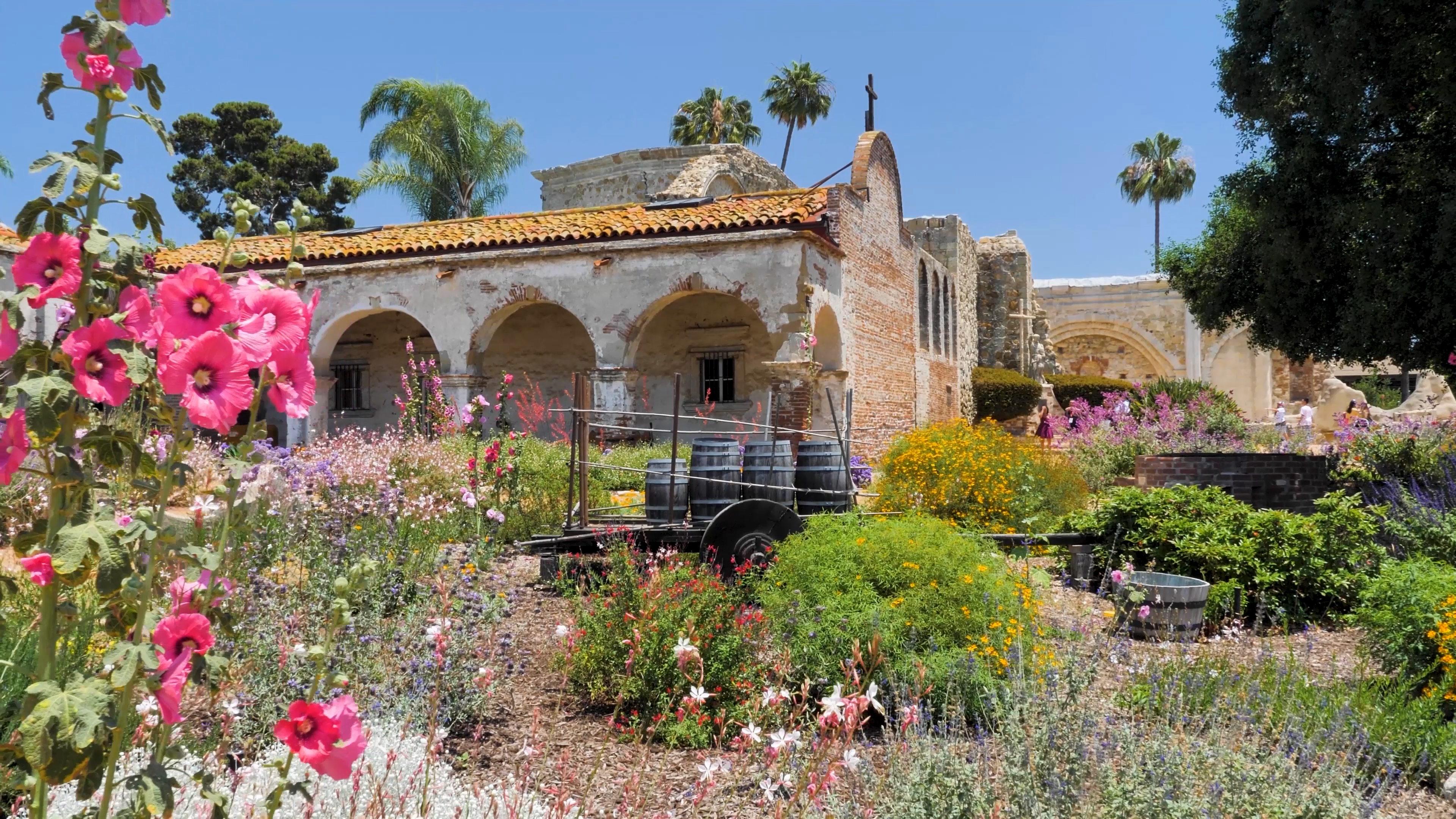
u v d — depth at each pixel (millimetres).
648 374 17484
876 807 3193
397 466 9711
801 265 13523
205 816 2760
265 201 36969
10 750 1232
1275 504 9961
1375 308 11586
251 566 5082
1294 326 13344
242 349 1397
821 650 4555
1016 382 27016
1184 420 17344
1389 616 5277
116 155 1401
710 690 4332
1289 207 12633
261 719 3752
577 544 6992
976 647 4574
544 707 4621
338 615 1693
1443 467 10672
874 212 17156
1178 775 3211
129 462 1381
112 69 1338
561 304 14945
